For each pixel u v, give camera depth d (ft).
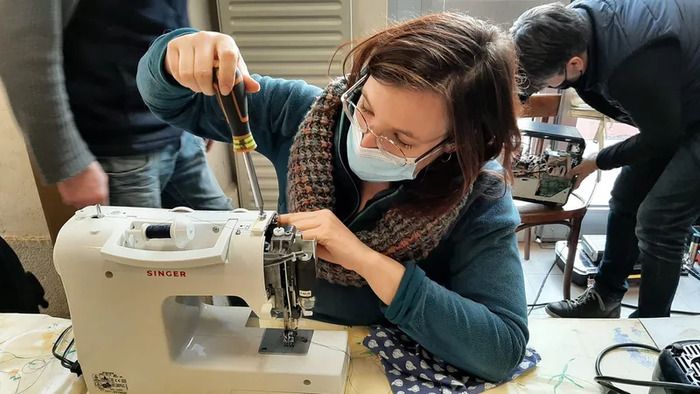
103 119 4.07
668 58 4.98
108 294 2.92
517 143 3.07
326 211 3.26
